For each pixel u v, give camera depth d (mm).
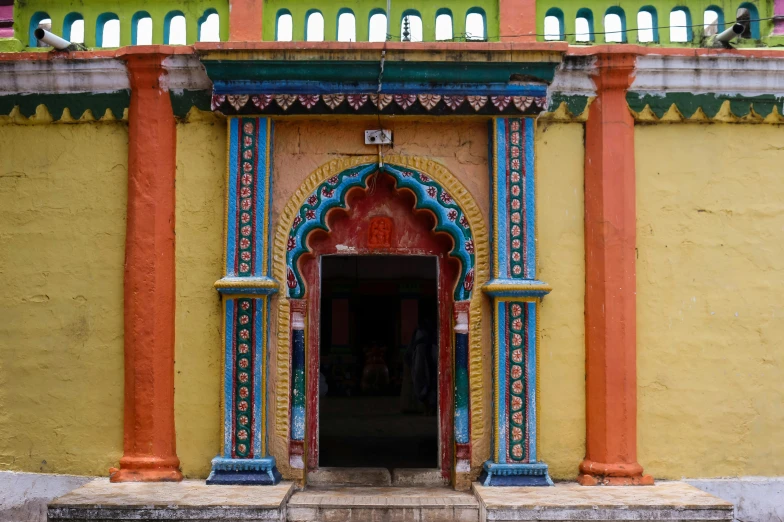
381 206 5680
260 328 5301
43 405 5480
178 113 5504
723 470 5434
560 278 5492
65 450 5449
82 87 5539
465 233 5488
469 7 5699
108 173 5547
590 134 5543
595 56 5414
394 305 14258
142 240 5418
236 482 5207
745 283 5527
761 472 5449
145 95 5492
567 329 5469
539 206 5520
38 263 5531
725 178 5574
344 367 13625
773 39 5750
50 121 5578
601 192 5449
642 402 5422
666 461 5410
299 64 5188
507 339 5316
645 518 4750
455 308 5469
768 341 5508
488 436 5418
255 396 5277
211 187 5508
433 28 5711
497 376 5305
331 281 13805
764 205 5578
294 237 5488
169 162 5484
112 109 5535
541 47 5168
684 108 5531
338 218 5668
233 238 5344
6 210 5574
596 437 5344
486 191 5531
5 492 5434
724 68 5484
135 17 5824
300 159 5535
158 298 5395
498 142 5414
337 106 5332
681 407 5438
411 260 13867
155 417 5352
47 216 5551
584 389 5445
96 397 5445
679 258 5508
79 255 5516
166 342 5395
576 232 5520
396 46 5129
